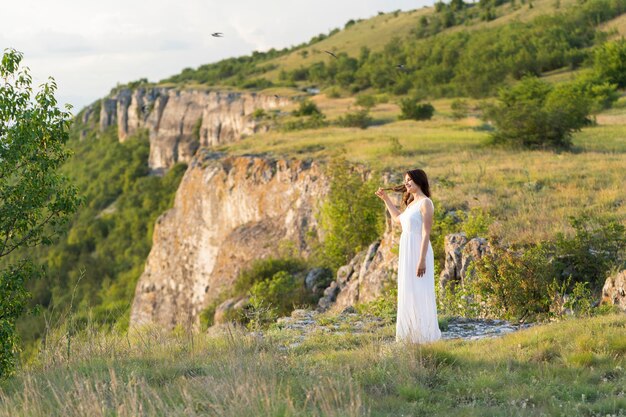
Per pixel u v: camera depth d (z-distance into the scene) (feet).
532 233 55.21
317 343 34.04
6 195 31.27
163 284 177.17
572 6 460.96
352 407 18.70
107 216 389.39
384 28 606.55
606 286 40.45
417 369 24.48
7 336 28.73
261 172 130.41
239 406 19.27
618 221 57.67
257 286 82.74
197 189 158.61
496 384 23.43
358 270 73.61
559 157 97.81
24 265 31.42
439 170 92.32
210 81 523.29
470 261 49.98
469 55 376.48
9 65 31.73
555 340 28.53
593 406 20.51
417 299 27.27
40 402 21.59
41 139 32.83
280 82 456.45
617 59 238.68
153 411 19.63
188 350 30.25
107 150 503.20
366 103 250.37
